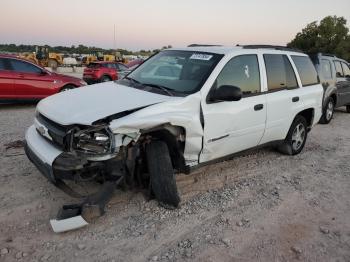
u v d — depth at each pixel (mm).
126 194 4238
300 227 3865
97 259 3098
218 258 3221
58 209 3846
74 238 3373
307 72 6418
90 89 4523
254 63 5090
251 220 3936
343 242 3641
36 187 4328
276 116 5398
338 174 5621
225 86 4145
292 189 4883
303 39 34469
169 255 3217
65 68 36750
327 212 4270
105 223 3656
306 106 6105
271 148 6633
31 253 3111
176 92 4164
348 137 8414
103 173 3533
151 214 3877
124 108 3607
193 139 4066
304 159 6270
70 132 3385
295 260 3283
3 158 5270
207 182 4863
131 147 3623
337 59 10844
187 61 4738
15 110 9898
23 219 3619
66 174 3352
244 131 4812
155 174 3814
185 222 3779
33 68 10594
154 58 5312
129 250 3252
